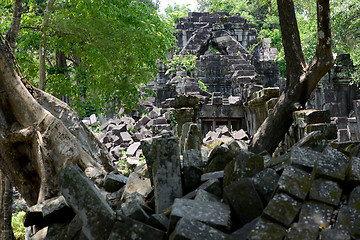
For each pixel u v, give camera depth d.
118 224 3.21
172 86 23.80
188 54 26.05
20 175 6.00
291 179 3.12
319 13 7.05
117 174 5.82
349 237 2.50
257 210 3.26
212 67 25.48
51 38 11.91
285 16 7.62
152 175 4.63
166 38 13.11
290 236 2.65
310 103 20.17
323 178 3.19
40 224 4.59
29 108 6.03
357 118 12.88
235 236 2.97
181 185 4.03
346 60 18.25
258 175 3.50
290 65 7.70
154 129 18.41
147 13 12.38
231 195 3.36
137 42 11.74
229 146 6.27
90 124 24.36
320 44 7.26
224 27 29.27
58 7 11.43
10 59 6.33
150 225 3.33
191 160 4.29
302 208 2.95
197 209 3.14
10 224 8.66
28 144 5.95
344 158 3.58
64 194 3.57
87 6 11.00
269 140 7.71
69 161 5.62
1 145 5.97
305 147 4.03
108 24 11.27
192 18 29.27
